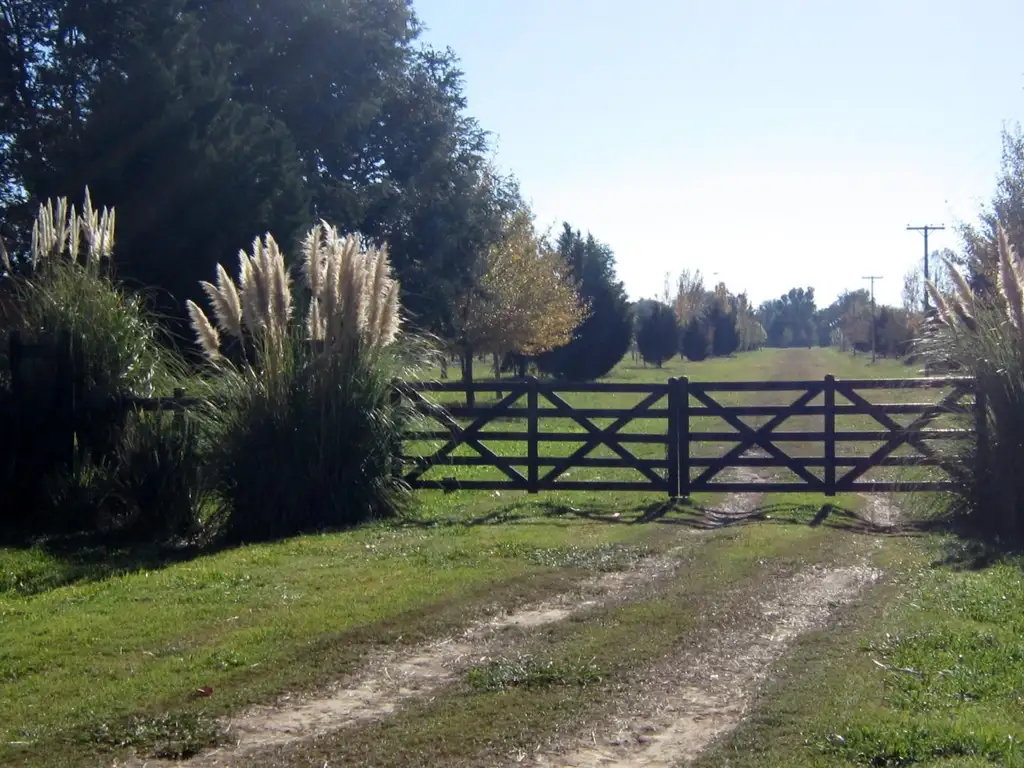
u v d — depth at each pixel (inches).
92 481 479.2
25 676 248.7
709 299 3814.0
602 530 436.8
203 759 201.6
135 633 282.0
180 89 844.6
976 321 447.5
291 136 1038.4
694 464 513.7
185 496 458.6
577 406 1251.2
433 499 531.2
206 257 802.8
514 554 383.2
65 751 204.7
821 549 393.4
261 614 299.0
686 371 2377.0
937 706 217.8
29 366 498.9
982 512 437.4
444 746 205.6
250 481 456.1
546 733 211.9
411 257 1240.8
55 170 859.4
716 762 194.4
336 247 482.9
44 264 538.0
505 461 521.0
